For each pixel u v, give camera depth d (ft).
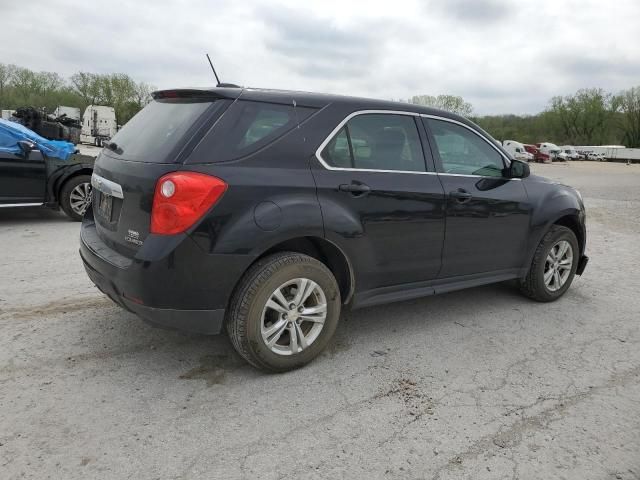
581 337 13.44
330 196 10.62
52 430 8.61
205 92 10.32
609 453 8.58
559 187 15.88
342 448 8.46
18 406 9.26
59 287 15.76
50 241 21.85
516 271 14.92
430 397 10.14
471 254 13.44
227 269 9.53
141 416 9.13
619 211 38.70
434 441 8.73
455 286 13.44
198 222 9.18
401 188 11.69
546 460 8.35
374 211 11.26
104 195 11.07
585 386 10.82
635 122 255.50
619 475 8.05
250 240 9.59
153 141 10.24
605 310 15.61
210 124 9.76
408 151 12.26
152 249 9.18
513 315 14.84
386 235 11.56
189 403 9.60
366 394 10.16
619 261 22.31
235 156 9.75
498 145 14.34
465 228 13.08
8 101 220.23
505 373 11.27
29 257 19.19
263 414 9.34
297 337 10.75
